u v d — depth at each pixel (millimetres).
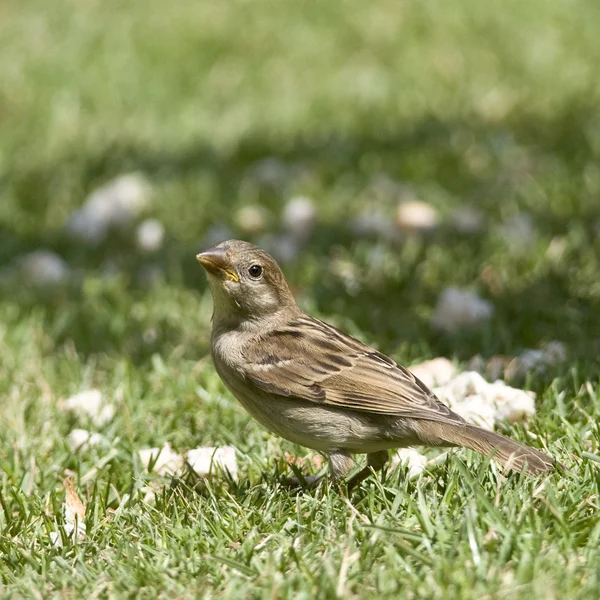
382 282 12547
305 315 8445
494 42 22547
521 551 6156
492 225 13867
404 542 6383
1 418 9570
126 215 15125
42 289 13102
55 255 14484
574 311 10836
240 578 6266
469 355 10242
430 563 6082
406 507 6965
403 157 16828
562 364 9312
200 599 6066
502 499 6785
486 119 18625
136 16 24719
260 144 18109
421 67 21672
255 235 14500
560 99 19328
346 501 6895
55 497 7781
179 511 7371
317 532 6699
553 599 5613
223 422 9195
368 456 7926
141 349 11109
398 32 23250
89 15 24969
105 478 8359
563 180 15164
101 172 17328
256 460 8273
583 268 12211
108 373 10617
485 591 5785
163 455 8523
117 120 20156
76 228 14953
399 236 13742
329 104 20250
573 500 6762
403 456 7973
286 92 21000
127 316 12070
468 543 6250
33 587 6359
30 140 19281
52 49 23125
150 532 6992
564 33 22797
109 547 6965
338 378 7676
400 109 19625
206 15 24516
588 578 5875
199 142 18578
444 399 8805
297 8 24688
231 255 8172
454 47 22438
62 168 17641
